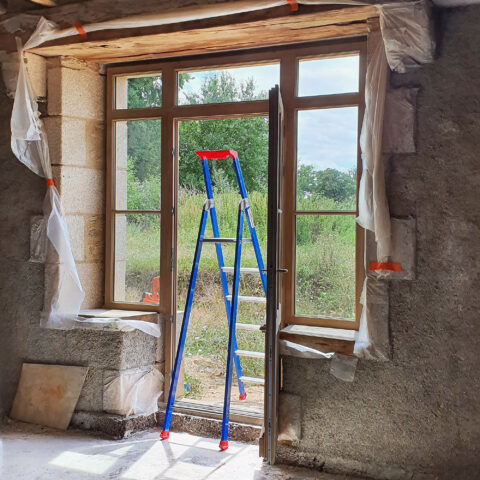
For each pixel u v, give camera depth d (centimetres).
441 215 294
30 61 371
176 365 362
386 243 300
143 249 395
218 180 442
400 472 303
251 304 450
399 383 303
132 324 367
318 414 320
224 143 434
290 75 346
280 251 321
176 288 390
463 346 290
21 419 384
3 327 398
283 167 344
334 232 337
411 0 274
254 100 360
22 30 362
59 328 376
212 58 368
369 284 306
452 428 293
